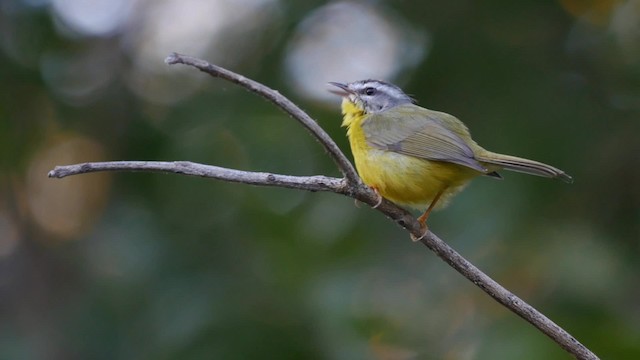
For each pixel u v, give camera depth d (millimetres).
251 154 14742
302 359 13008
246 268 14180
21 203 16109
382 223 14414
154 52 16391
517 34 15016
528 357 12047
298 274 13805
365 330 13180
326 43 15391
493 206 13781
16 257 16172
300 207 14617
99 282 15047
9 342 15414
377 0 15422
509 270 13336
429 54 14914
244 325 13305
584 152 14578
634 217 14516
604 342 11977
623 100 14914
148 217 15078
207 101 15383
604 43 15039
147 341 14125
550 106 14719
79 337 14773
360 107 10789
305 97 15008
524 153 14367
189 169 7238
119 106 15914
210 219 14781
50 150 15945
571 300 12898
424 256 14102
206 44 16078
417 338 13211
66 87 15688
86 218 16219
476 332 12922
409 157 9391
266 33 15562
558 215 14070
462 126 9938
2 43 15250
